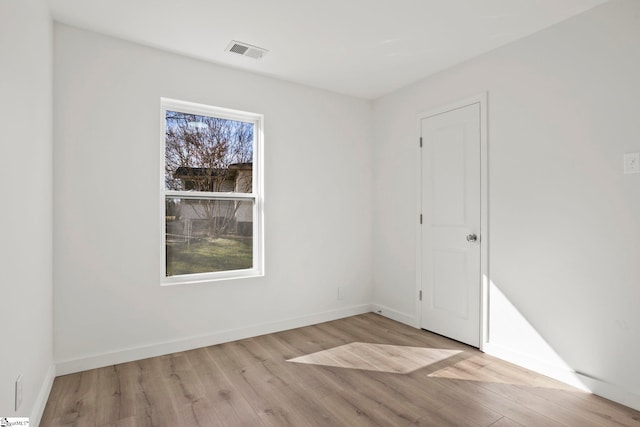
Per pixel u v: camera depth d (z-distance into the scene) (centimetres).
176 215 300
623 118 213
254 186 340
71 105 247
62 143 244
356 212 398
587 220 229
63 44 245
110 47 262
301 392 224
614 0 217
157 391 225
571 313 237
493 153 285
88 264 253
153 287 279
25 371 169
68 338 246
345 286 389
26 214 171
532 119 259
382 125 396
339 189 385
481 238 292
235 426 189
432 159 337
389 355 283
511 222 272
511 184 273
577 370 233
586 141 229
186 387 230
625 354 212
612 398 214
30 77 178
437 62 309
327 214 376
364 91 380
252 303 327
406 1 221
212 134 318
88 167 253
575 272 235
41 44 202
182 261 302
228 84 315
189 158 307
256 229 340
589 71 228
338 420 195
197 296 298
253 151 340
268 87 338
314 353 287
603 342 221
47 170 220
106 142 260
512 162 272
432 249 337
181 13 233
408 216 364
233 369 257
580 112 232
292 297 352
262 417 197
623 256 213
